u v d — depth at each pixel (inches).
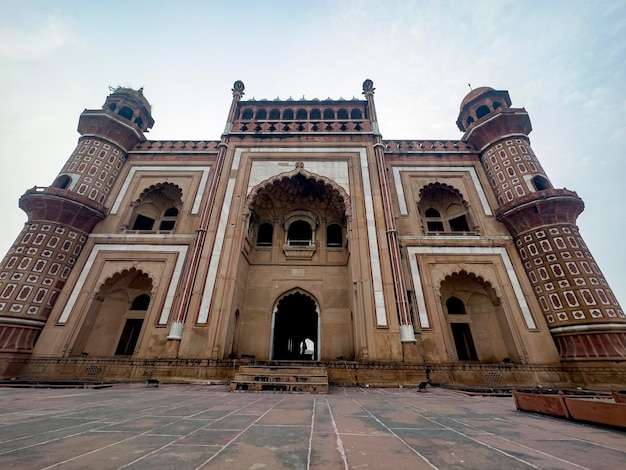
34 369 371.9
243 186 487.8
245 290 478.9
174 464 67.8
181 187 540.7
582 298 380.2
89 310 424.8
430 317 409.4
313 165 511.5
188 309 384.5
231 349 412.5
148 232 490.9
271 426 111.6
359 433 102.4
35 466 64.3
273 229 546.3
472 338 440.8
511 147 511.8
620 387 326.6
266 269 506.0
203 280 402.9
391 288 395.2
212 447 82.5
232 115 578.2
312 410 153.8
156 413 136.3
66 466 64.9
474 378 364.8
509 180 492.1
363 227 444.8
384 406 173.6
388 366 344.8
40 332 399.9
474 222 495.5
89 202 467.2
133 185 541.6
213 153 574.6
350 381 336.8
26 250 421.4
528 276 433.7
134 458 71.3
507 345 412.2
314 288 489.7
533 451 82.7
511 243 464.1
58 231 444.5
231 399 196.9
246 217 463.8
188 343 362.9
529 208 442.6
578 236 420.2
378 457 76.2
